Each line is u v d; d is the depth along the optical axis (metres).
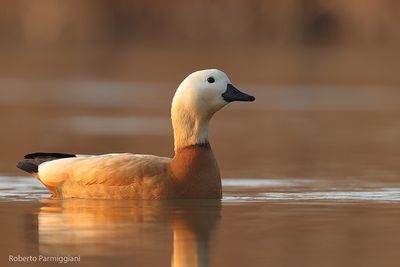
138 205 11.88
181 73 32.72
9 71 33.72
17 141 19.22
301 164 16.38
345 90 29.62
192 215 11.30
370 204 12.25
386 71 33.31
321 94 28.88
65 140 19.52
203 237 10.05
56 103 26.72
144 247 9.58
